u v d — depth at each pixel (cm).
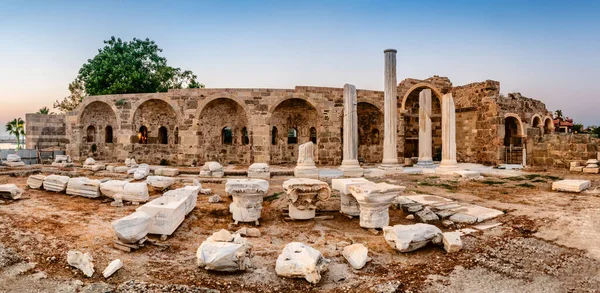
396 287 528
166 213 779
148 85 3347
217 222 932
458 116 2822
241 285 552
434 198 1119
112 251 672
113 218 901
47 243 691
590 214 884
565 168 1989
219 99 2425
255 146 2328
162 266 618
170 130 2545
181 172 1834
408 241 670
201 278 571
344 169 1792
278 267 580
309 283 558
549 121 3069
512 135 2694
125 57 3212
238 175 1797
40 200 1077
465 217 881
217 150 2534
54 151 2662
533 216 888
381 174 1803
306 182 950
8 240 695
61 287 528
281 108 2589
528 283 547
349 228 874
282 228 883
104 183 1121
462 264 618
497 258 641
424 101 2169
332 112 2441
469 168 2100
